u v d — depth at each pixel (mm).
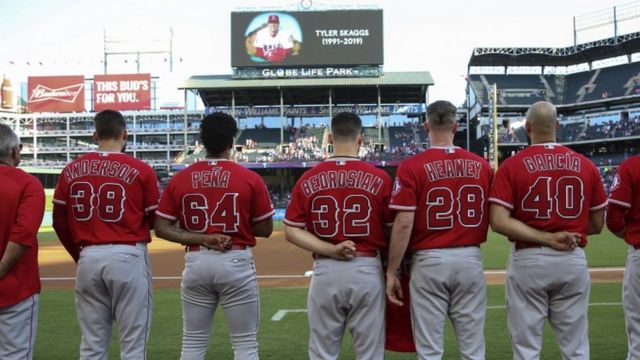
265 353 5531
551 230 3559
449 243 3615
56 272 12953
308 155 44781
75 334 6359
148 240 4043
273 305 8016
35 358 5438
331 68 45531
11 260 3336
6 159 3561
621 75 49031
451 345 5727
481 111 48406
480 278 3680
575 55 50375
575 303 3576
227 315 3855
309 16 44781
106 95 53406
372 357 3619
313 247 3586
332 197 3600
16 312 3484
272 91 46312
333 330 3629
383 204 3668
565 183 3557
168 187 3889
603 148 47312
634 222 3877
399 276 3973
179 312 7531
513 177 3625
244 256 3830
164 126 59875
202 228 3779
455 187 3641
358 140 3789
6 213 3441
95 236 3814
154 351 5641
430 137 3844
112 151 4004
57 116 61562
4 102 62281
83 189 3840
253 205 3924
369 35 44594
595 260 13391
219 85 44625
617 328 6273
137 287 3865
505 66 52344
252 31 45156
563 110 50469
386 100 50031
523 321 3617
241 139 49500
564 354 3625
